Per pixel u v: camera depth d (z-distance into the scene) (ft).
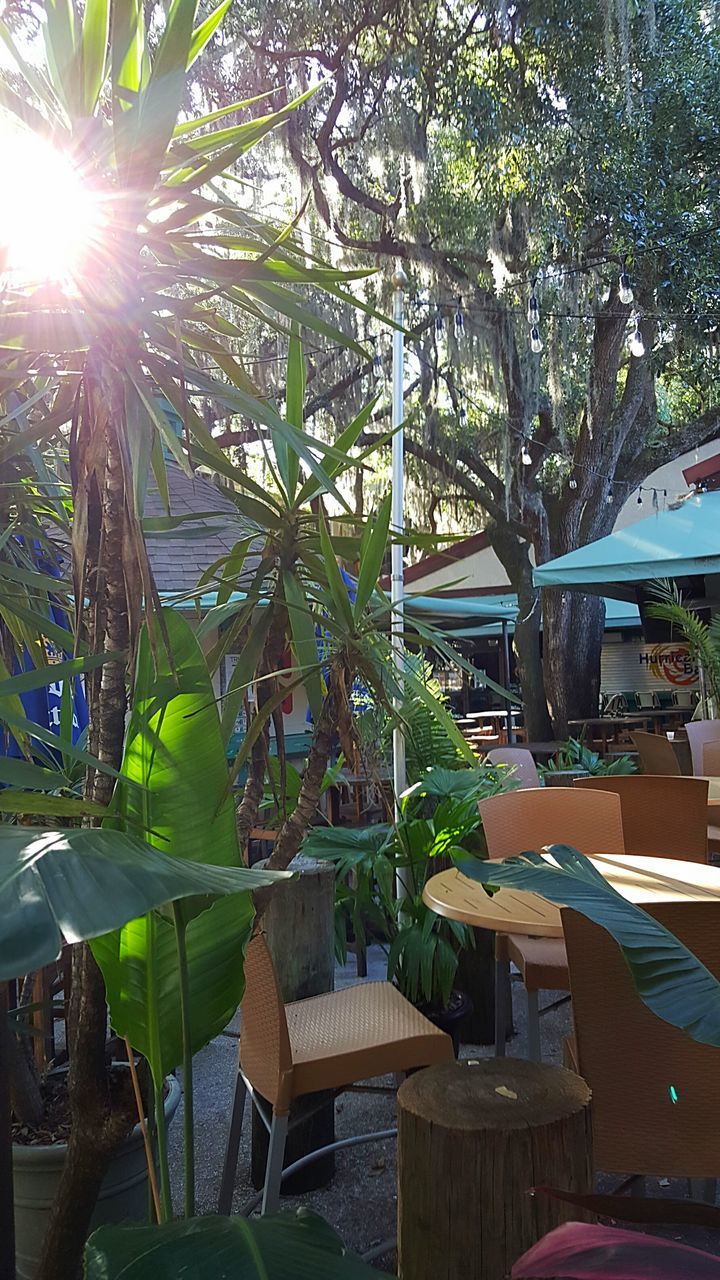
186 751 4.84
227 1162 7.56
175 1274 3.37
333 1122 8.98
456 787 11.94
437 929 11.82
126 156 4.41
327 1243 3.78
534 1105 4.94
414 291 35.24
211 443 5.81
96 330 4.48
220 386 4.90
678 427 46.96
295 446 4.79
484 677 6.25
